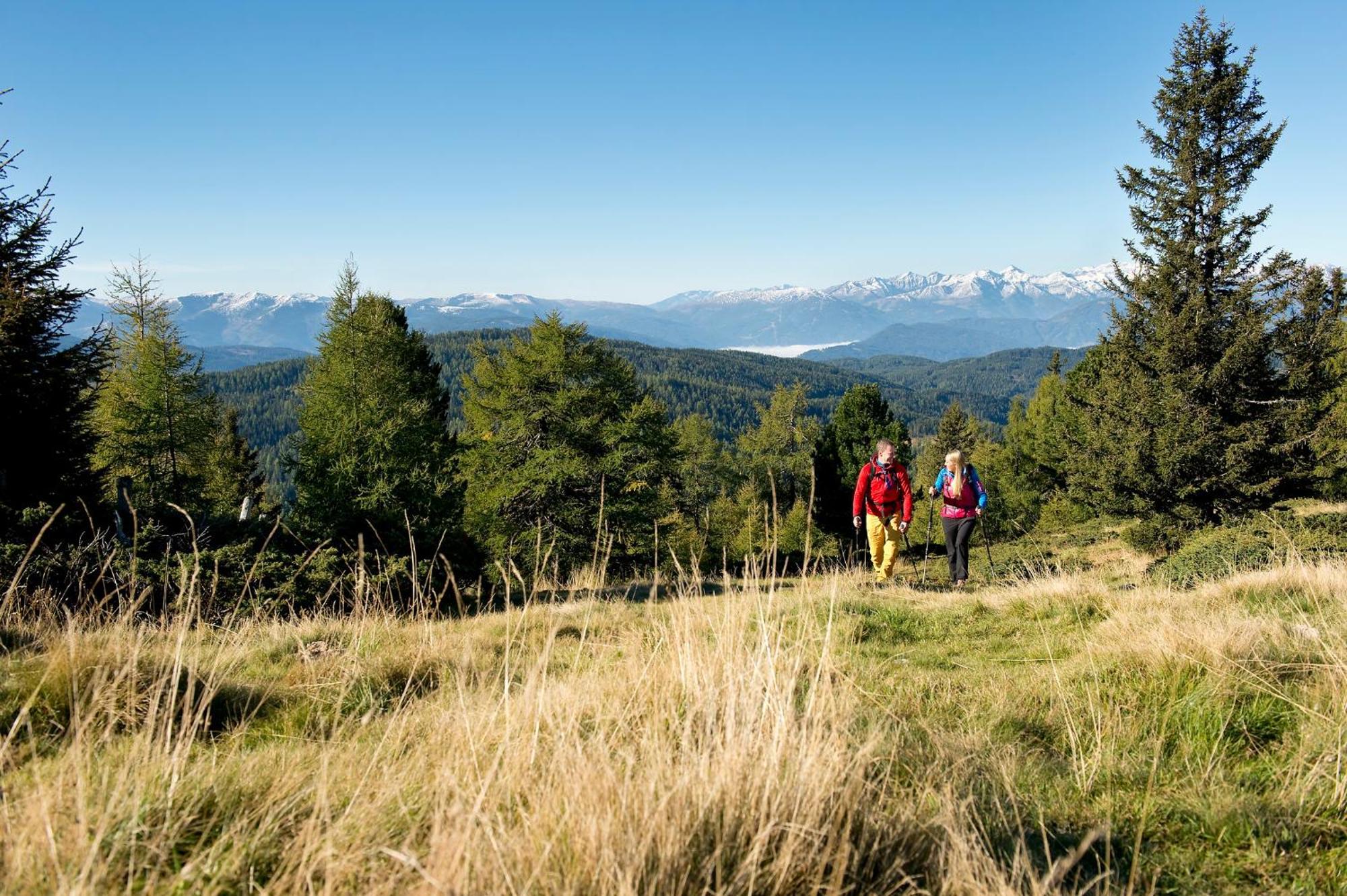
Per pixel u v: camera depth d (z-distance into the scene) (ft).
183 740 9.35
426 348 97.09
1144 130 60.34
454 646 16.74
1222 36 57.82
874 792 7.90
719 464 185.68
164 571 26.73
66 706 11.02
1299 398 54.95
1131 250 59.98
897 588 29.50
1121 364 61.36
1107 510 59.72
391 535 44.70
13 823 6.41
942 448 145.79
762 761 7.18
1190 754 10.09
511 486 86.33
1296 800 8.41
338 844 6.43
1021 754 10.44
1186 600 20.30
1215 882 7.07
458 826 5.92
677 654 11.05
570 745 8.13
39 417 40.50
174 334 81.00
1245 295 54.60
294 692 14.15
